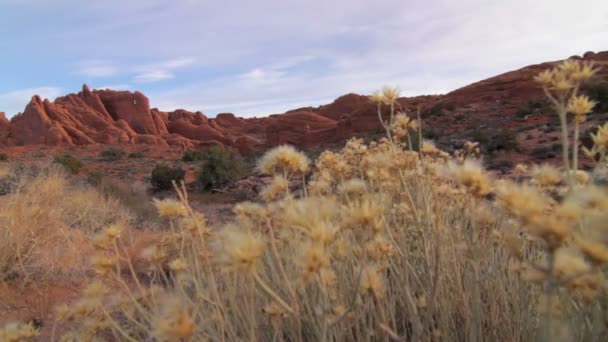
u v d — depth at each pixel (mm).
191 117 97062
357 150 3529
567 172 1348
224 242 1404
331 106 91062
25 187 6844
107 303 2773
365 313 2000
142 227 8859
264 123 102625
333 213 1296
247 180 22812
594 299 1142
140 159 52094
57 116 70125
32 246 4953
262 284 1188
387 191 3084
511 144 22891
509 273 2262
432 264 2184
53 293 4523
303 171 1875
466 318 1894
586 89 29453
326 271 1575
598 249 898
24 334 2176
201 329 1669
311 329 1993
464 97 57594
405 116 2973
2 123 74562
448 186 2707
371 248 1921
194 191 24094
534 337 1777
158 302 2158
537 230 905
